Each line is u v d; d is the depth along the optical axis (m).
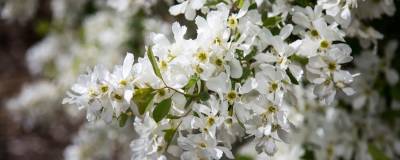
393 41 1.12
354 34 0.97
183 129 0.82
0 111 3.31
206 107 0.78
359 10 0.97
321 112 1.25
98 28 1.95
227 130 0.81
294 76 0.80
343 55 0.80
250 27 0.79
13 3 1.93
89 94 0.77
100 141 1.73
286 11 0.88
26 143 3.05
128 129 1.64
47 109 2.19
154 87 0.77
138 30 1.79
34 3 1.96
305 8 0.87
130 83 0.77
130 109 0.80
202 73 0.77
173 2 1.20
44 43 2.39
